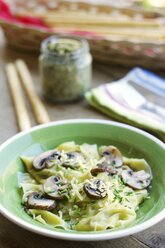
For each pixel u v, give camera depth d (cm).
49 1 114
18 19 111
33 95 92
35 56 109
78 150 71
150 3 121
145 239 61
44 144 72
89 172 65
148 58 100
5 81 99
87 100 90
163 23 107
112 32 105
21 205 62
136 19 109
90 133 73
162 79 95
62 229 58
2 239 61
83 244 60
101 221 59
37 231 54
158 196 62
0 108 89
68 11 113
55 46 92
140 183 65
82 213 61
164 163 66
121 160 69
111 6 111
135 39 102
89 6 112
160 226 62
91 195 60
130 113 84
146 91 91
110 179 65
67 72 88
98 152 71
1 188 62
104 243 60
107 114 87
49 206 61
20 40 109
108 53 102
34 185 65
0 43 115
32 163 68
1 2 111
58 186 63
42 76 91
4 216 60
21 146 69
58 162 68
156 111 85
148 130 81
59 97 90
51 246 60
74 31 106
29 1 116
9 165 67
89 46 102
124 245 60
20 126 82
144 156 69
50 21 109
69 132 73
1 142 79
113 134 72
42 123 83
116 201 62
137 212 61
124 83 93
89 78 93
